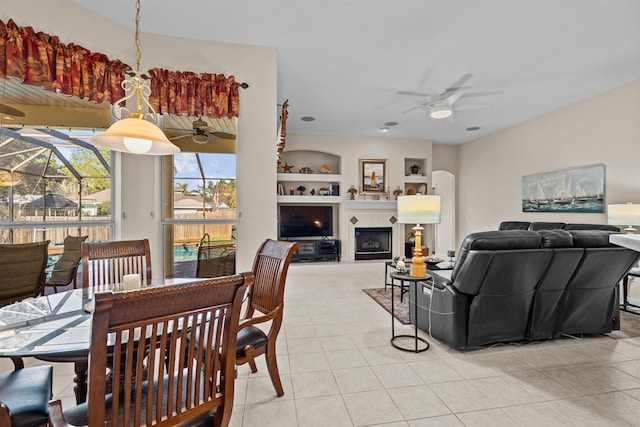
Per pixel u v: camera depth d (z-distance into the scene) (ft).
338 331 9.57
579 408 5.78
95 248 7.22
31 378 4.37
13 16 7.79
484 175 22.88
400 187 24.00
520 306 8.15
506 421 5.45
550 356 7.83
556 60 11.72
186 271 10.87
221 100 10.21
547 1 8.48
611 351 8.09
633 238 4.51
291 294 13.84
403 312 11.34
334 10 8.96
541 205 17.88
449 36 10.25
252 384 6.67
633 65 12.03
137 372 2.97
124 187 9.96
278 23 9.59
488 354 7.98
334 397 6.18
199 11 8.99
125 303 2.66
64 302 5.50
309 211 23.26
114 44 9.45
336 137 23.20
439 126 20.61
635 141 13.28
